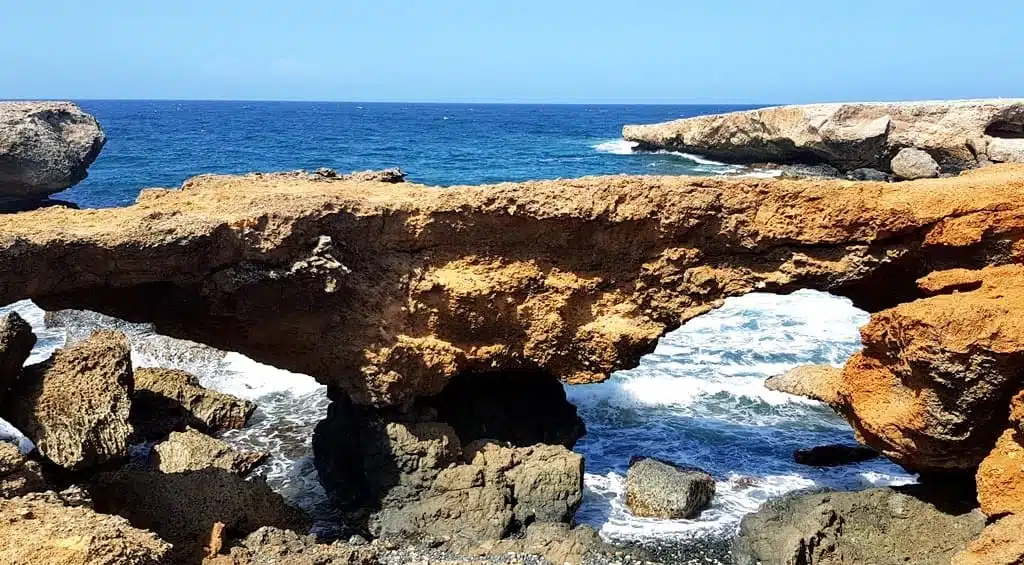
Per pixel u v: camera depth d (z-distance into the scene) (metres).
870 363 16.48
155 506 15.76
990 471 14.52
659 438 22.45
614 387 25.50
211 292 16.12
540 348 18.33
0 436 21.22
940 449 15.46
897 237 16.80
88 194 51.62
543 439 20.55
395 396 17.72
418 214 17.11
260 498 16.84
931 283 16.12
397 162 75.50
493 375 20.30
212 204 16.94
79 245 14.51
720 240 17.45
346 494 18.81
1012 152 48.38
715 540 17.31
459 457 18.11
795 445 22.05
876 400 16.48
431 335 17.86
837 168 60.00
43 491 13.78
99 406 15.58
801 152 63.31
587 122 177.00
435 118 192.62
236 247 15.89
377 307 17.44
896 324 15.02
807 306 33.06
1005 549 12.96
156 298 16.78
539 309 17.97
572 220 17.12
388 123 158.62
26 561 11.26
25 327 15.98
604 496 19.25
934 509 16.30
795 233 17.14
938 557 15.43
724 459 21.22
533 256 17.69
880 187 16.78
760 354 28.27
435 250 17.52
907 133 54.22
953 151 51.81
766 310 32.59
